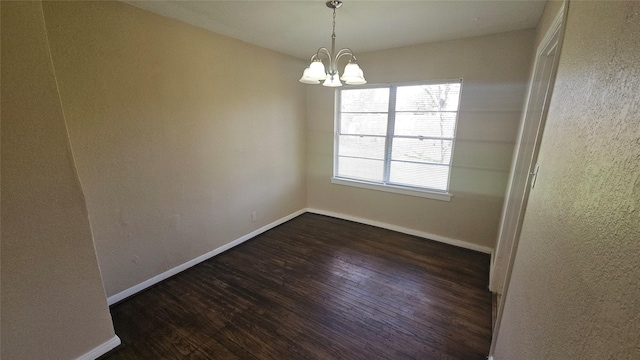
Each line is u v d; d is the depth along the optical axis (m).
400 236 3.49
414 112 3.28
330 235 3.53
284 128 3.69
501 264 2.28
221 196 2.97
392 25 2.46
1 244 1.29
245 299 2.26
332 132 3.90
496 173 2.87
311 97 3.96
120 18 1.99
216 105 2.77
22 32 1.26
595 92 0.75
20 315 1.38
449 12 2.16
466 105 2.90
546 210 1.05
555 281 0.84
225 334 1.88
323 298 2.27
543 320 0.89
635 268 0.46
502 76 2.68
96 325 1.67
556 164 1.03
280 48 3.25
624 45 0.60
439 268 2.72
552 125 1.19
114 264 2.17
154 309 2.13
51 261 1.46
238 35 2.77
